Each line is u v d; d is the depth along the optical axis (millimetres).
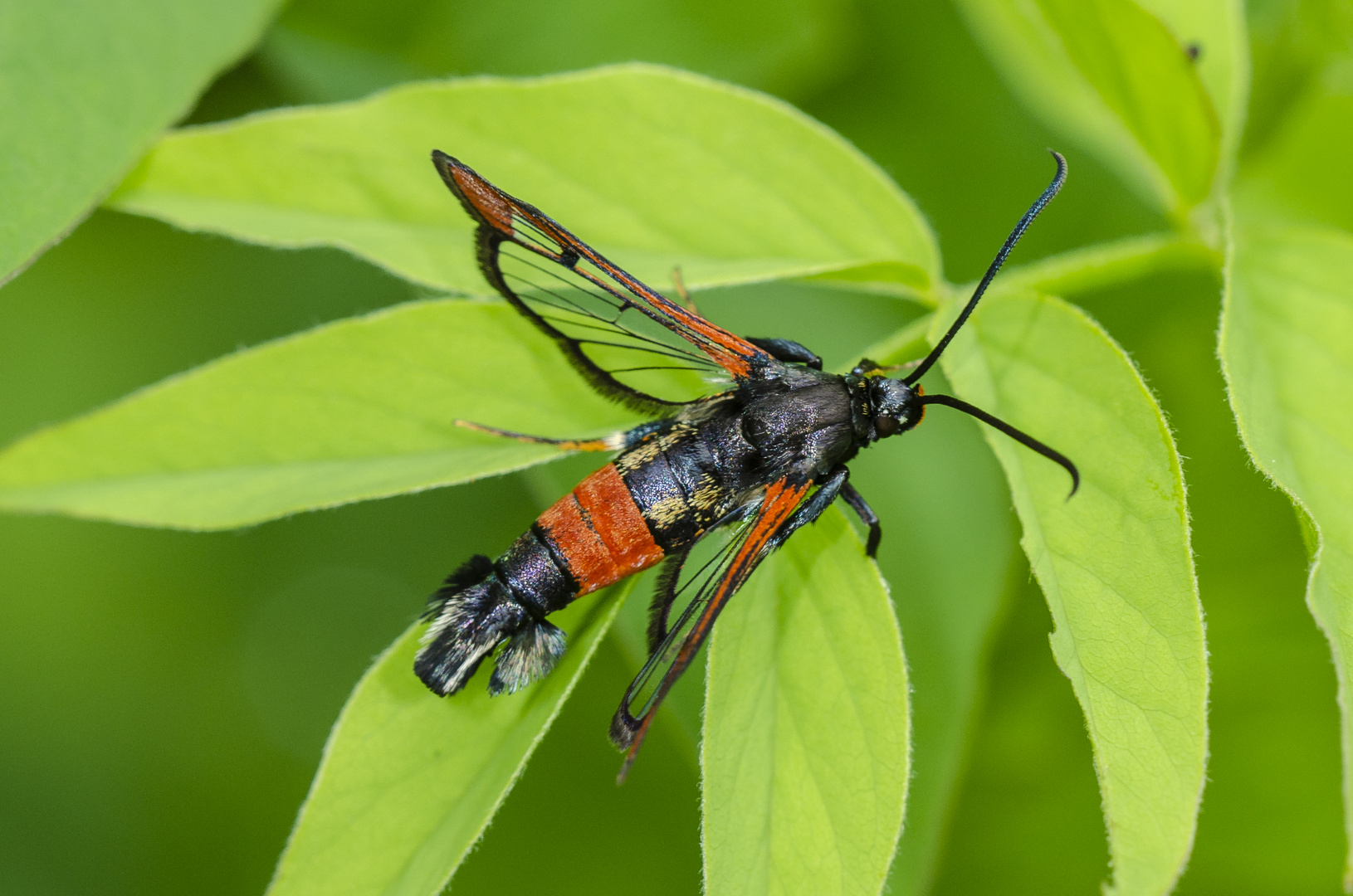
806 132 125
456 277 124
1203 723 116
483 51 134
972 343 122
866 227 125
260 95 133
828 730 119
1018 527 132
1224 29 127
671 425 126
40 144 123
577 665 121
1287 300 124
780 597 121
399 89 125
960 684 130
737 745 119
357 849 119
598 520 124
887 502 133
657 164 125
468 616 122
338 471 122
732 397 126
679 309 125
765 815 118
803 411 126
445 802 120
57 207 123
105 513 121
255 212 124
